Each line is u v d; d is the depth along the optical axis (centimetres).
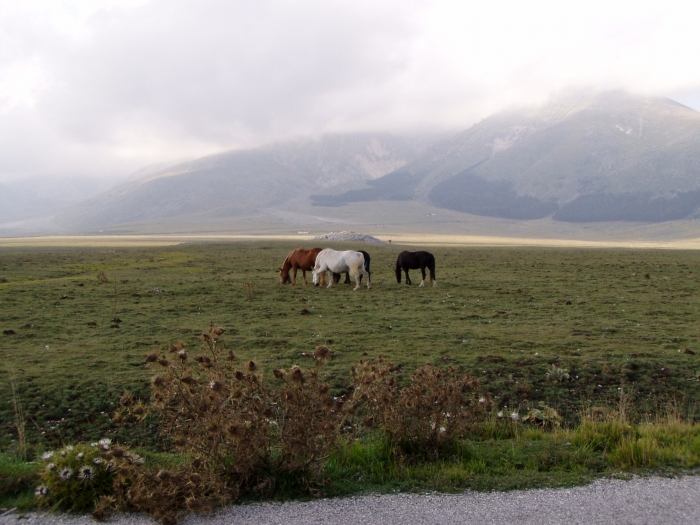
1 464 594
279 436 589
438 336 1542
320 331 1600
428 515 494
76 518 507
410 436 679
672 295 2384
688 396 1105
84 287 2556
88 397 1016
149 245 9712
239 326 1675
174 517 491
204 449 564
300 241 11188
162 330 1605
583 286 2709
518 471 617
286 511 509
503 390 1120
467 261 4547
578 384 1162
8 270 3544
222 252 6412
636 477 591
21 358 1271
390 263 4422
